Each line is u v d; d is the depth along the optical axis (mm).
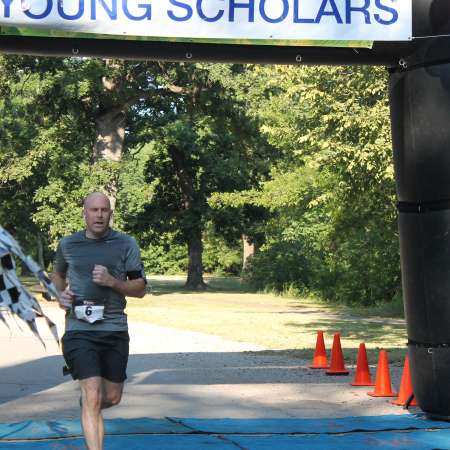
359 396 12914
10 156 46719
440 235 10617
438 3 10594
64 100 47625
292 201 42656
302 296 52625
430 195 10672
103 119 49312
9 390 13336
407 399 11953
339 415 11289
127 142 56938
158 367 16375
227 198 48438
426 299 10742
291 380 14664
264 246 59812
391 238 33750
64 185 46875
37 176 51312
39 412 11336
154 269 101750
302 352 19484
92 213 7926
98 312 7754
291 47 11016
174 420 10633
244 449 9078
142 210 64688
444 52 10578
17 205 56438
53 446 9055
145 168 63531
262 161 58281
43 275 4555
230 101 50375
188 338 23312
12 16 10203
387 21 10711
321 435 9859
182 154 61344
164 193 64125
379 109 22766
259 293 58000
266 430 10078
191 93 50125
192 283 63219
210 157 60188
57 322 27516
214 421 10578
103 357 7906
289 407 11867
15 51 10742
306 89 23875
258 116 49688
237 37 10570
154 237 66125
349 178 26188
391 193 26406
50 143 46094
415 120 10789
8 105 46719
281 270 56656
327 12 10695
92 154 50844
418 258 10828
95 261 7910
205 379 14688
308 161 27297
